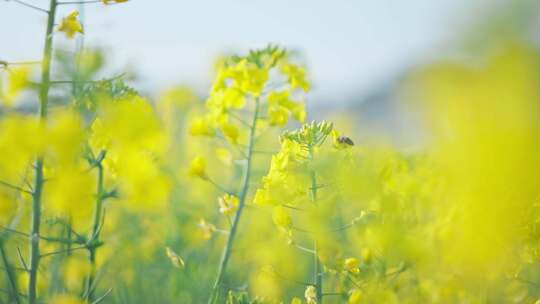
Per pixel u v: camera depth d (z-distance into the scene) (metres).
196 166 4.87
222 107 4.74
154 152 3.69
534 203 3.97
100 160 3.60
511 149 3.60
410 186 5.45
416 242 4.62
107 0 3.86
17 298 3.93
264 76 4.71
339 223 5.47
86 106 3.66
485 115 3.63
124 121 3.32
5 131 3.06
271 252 6.97
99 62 3.90
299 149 4.66
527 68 3.38
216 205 8.10
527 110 3.50
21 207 4.42
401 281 4.88
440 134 3.89
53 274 4.72
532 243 4.38
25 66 3.48
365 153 5.44
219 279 4.86
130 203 3.25
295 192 4.54
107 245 6.28
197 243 7.25
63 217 4.56
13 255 5.39
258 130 4.84
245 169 4.83
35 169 3.58
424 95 4.00
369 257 4.62
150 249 6.85
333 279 5.39
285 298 6.07
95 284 4.49
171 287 6.25
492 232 3.96
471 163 3.74
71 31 3.83
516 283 5.16
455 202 4.59
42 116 3.45
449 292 4.85
